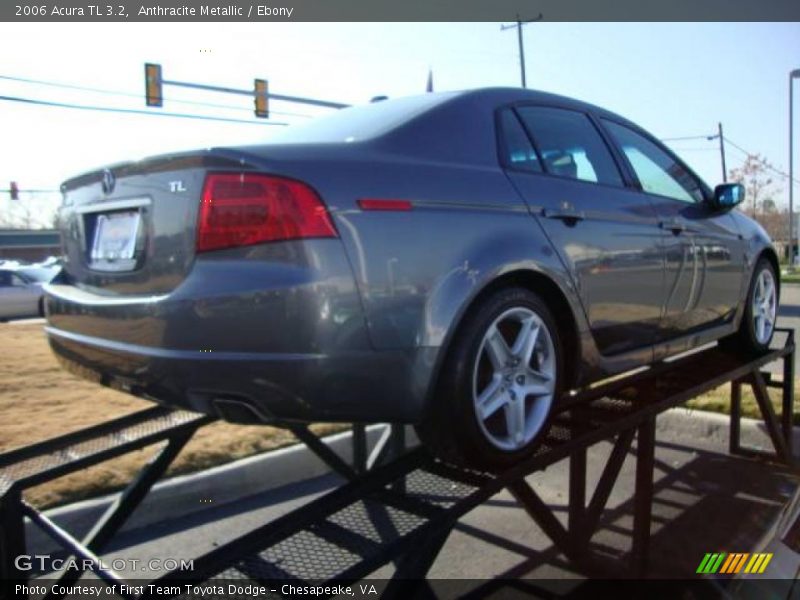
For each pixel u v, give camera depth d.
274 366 2.23
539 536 3.87
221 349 2.26
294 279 2.23
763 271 5.12
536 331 2.91
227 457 4.58
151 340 2.38
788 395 5.20
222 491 4.36
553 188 3.13
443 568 3.50
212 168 2.31
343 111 3.26
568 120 3.53
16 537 2.80
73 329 2.78
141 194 2.52
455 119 2.92
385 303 2.38
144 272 2.48
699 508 4.22
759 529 3.92
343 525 2.47
